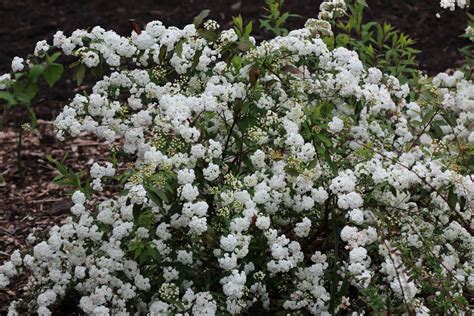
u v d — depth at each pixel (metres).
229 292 3.90
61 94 8.17
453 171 4.25
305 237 4.73
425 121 4.73
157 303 4.09
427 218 4.53
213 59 4.50
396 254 3.95
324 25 4.84
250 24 4.68
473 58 5.96
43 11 9.68
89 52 4.36
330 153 4.45
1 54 8.76
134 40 4.38
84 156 7.12
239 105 4.29
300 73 4.51
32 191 6.58
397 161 4.33
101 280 4.17
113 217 4.26
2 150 7.24
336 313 4.32
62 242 4.27
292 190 4.36
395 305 4.20
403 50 5.74
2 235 5.91
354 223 4.36
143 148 4.43
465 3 5.38
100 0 9.87
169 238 4.22
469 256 4.54
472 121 5.32
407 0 9.52
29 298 4.61
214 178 4.16
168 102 4.30
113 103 4.45
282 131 4.47
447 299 4.01
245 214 4.05
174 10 9.60
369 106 4.59
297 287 4.32
